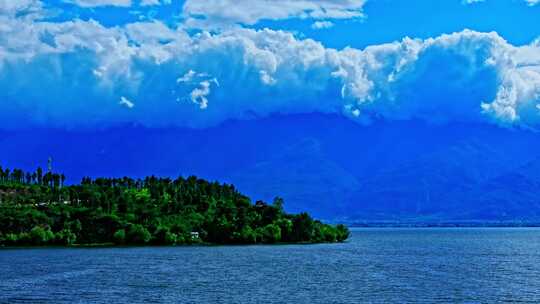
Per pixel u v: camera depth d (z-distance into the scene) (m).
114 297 183.38
